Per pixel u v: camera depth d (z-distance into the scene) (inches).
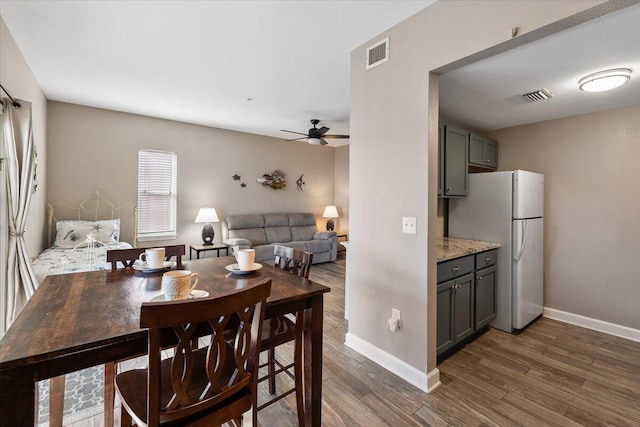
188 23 84.8
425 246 77.4
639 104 113.3
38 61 110.0
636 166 113.6
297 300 56.6
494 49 64.5
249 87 134.4
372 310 93.2
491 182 121.9
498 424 66.9
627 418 69.2
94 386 77.7
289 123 201.2
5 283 92.3
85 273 67.5
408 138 80.8
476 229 126.5
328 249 245.1
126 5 77.6
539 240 128.3
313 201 278.2
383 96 87.9
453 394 77.1
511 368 90.1
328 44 95.3
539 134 138.5
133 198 183.5
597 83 93.2
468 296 103.7
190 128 204.7
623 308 115.6
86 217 168.4
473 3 66.6
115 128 176.1
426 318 77.8
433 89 77.1
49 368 36.2
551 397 76.5
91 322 41.5
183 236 203.8
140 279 62.8
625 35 70.6
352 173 99.0
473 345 105.7
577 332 117.9
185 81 128.0
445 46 71.7
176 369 37.1
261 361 91.4
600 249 121.3
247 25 85.4
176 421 39.3
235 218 222.4
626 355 98.7
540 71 89.8
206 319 37.2
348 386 79.8
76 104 162.9
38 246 136.2
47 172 155.3
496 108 121.3
